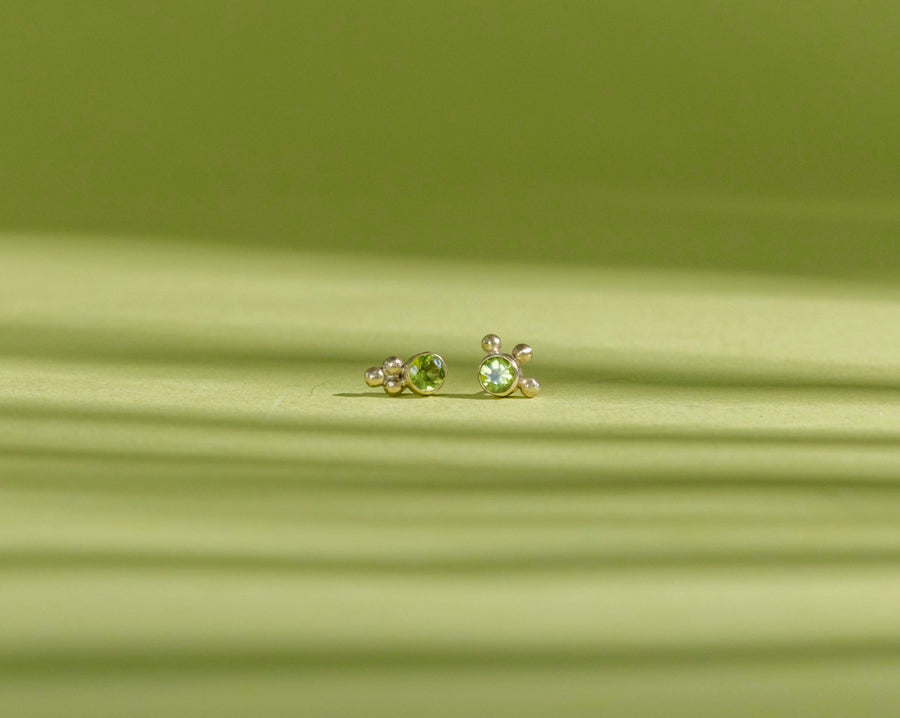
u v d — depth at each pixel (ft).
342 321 1.58
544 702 1.16
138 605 1.20
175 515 1.25
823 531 1.25
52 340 1.51
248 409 1.37
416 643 1.18
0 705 1.13
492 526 1.25
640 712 1.15
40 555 1.22
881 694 1.16
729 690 1.17
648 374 1.45
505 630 1.19
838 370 1.46
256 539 1.24
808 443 1.34
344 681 1.17
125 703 1.14
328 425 1.35
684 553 1.23
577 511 1.26
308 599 1.20
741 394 1.42
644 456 1.32
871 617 1.20
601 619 1.20
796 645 1.18
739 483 1.29
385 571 1.22
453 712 1.14
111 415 1.36
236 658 1.17
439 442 1.33
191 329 1.55
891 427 1.36
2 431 1.33
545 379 1.44
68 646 1.18
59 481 1.28
